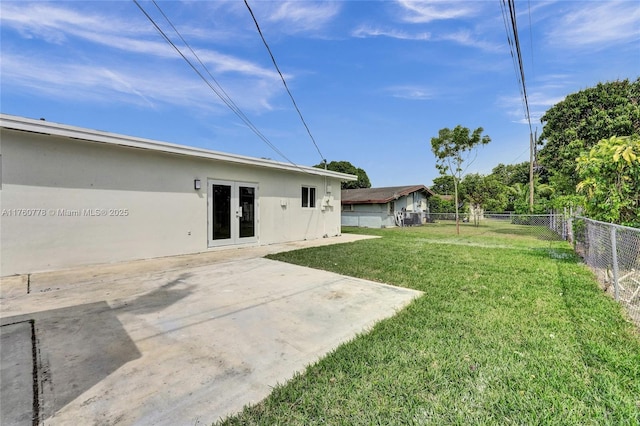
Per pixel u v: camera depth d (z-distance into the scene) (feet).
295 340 8.87
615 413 5.63
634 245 11.70
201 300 12.54
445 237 38.81
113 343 8.55
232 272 17.79
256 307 11.74
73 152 18.49
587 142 39.63
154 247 22.38
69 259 18.37
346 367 7.30
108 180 20.01
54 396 6.07
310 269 18.71
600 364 7.38
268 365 7.46
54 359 7.59
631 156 16.79
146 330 9.48
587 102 40.37
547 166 45.27
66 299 12.51
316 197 38.22
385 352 8.04
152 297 12.89
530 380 6.71
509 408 5.82
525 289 14.15
